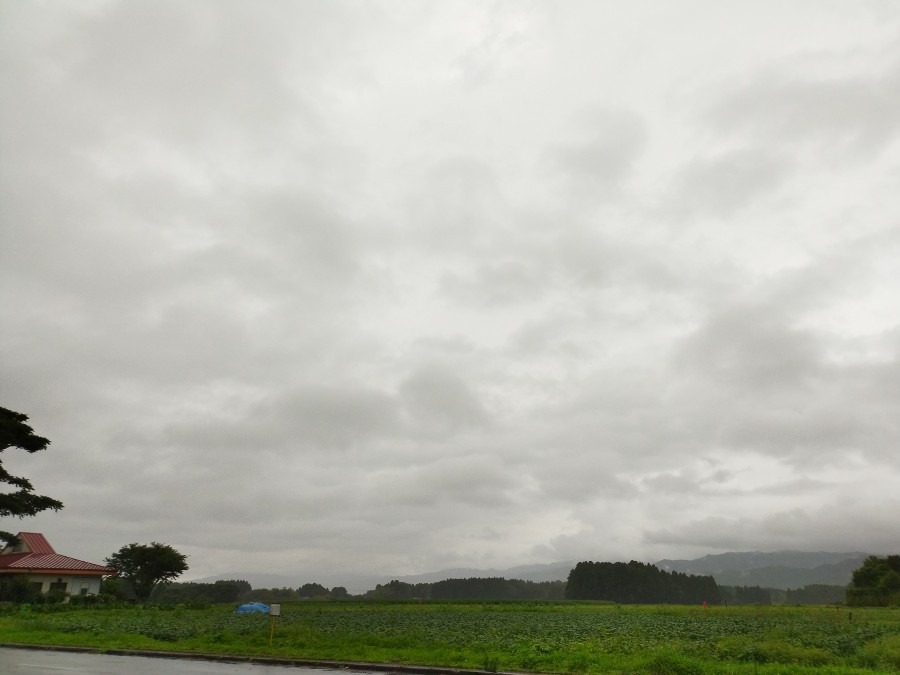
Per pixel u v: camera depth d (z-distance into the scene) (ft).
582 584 618.85
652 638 100.27
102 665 65.87
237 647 82.12
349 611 215.31
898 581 343.67
